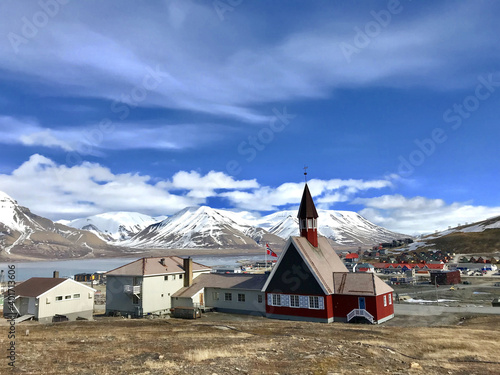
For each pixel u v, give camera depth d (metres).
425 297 94.62
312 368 21.20
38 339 31.31
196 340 30.84
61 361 21.98
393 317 57.31
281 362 22.58
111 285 66.75
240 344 28.83
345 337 35.19
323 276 55.03
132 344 28.59
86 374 18.94
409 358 26.33
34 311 56.84
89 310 62.41
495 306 74.38
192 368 20.42
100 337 32.66
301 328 42.00
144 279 62.84
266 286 58.69
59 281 59.75
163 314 64.69
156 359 22.78
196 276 70.56
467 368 23.22
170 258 71.25
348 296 53.16
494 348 30.58
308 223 61.09
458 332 40.53
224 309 64.12
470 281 138.75
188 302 64.50
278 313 57.28
